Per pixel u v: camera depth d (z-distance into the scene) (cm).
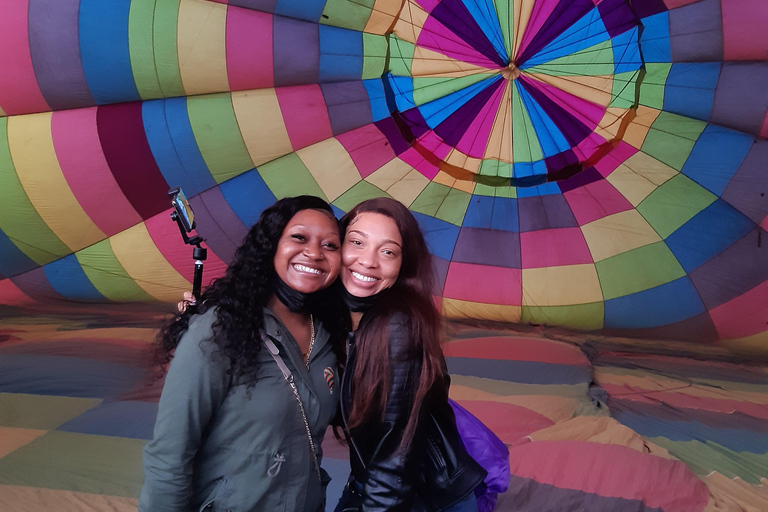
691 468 388
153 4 569
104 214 650
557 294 711
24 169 623
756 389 551
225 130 628
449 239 728
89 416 417
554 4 599
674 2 573
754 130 612
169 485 146
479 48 636
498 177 712
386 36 610
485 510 198
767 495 359
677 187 670
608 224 699
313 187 683
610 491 346
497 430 430
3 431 394
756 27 558
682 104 625
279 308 169
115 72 592
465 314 735
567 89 657
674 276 685
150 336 578
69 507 308
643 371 588
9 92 598
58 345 548
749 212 646
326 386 172
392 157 688
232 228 670
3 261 671
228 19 579
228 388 153
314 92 631
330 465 373
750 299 662
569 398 488
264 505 158
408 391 170
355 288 180
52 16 562
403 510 166
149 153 625
